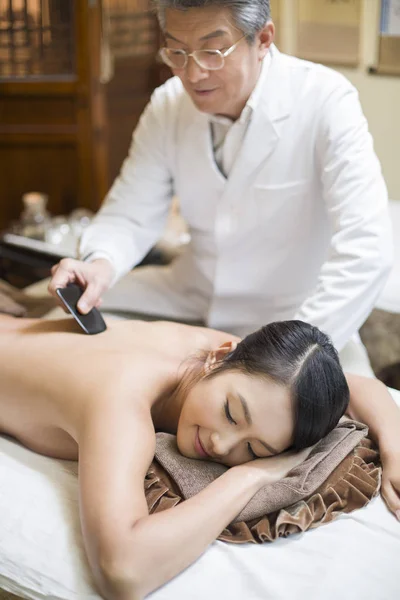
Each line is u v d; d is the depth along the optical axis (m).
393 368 2.20
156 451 1.28
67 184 3.78
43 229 2.95
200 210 1.81
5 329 1.52
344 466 1.29
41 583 1.13
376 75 2.95
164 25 1.49
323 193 1.66
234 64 1.49
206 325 1.95
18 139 3.71
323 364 1.21
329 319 1.49
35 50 3.54
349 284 1.50
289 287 1.81
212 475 1.24
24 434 1.40
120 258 1.81
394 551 1.17
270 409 1.18
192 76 1.49
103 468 1.13
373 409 1.40
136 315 2.01
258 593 1.09
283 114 1.64
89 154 3.69
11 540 1.19
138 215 1.90
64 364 1.34
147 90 4.21
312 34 2.99
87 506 1.11
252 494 1.19
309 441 1.24
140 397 1.26
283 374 1.18
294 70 1.65
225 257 1.80
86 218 3.09
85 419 1.23
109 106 4.00
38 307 2.14
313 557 1.15
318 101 1.62
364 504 1.25
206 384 1.23
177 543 1.09
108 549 1.06
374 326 2.22
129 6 3.91
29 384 1.35
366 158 1.58
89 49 3.50
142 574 1.06
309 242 1.75
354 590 1.10
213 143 1.74
